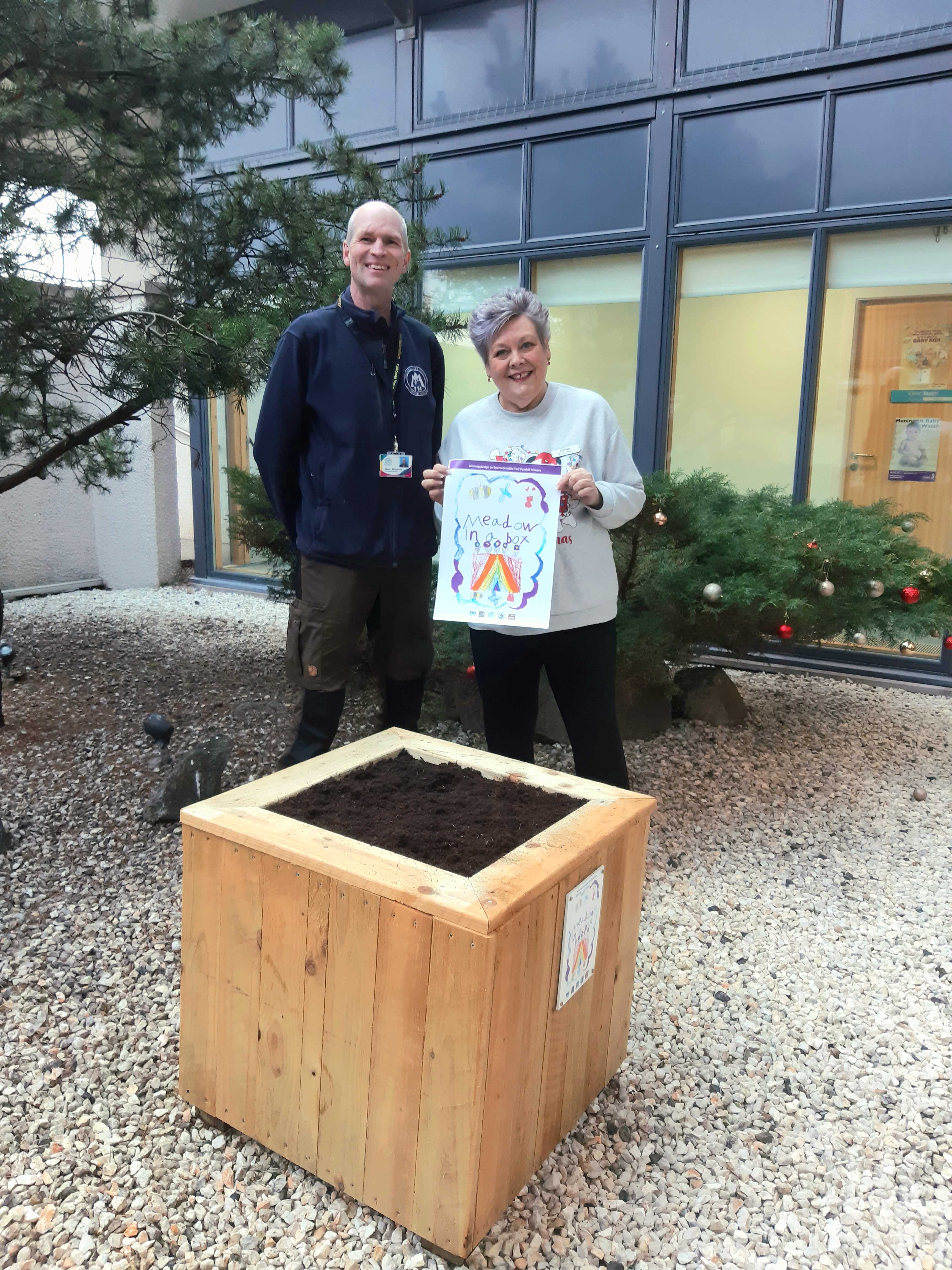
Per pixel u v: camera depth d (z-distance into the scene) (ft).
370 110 21.63
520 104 19.43
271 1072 5.67
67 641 20.06
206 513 27.40
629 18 18.08
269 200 13.78
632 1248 5.34
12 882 9.41
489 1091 4.86
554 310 20.34
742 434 18.93
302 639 9.09
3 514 25.54
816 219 17.08
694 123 17.89
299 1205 5.53
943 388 17.11
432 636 11.31
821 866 10.46
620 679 12.73
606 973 6.18
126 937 8.40
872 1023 7.61
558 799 6.56
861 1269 5.23
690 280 18.81
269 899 5.44
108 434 19.81
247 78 14.26
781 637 12.57
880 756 14.08
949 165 15.97
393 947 4.92
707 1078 6.84
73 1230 5.31
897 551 13.39
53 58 13.15
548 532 7.36
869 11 16.15
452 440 8.73
